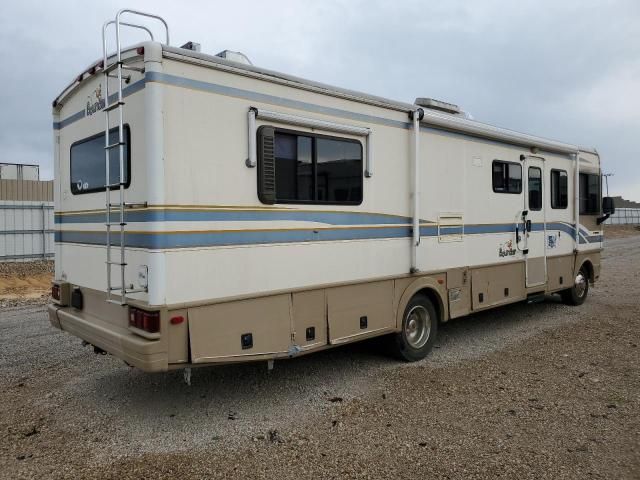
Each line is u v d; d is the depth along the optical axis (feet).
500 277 24.11
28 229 58.70
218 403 15.92
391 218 18.92
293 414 15.05
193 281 13.50
